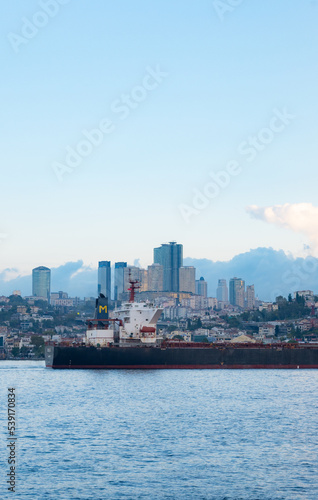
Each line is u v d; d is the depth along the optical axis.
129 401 139.25
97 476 76.00
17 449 89.38
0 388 172.12
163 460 83.44
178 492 70.44
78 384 175.12
